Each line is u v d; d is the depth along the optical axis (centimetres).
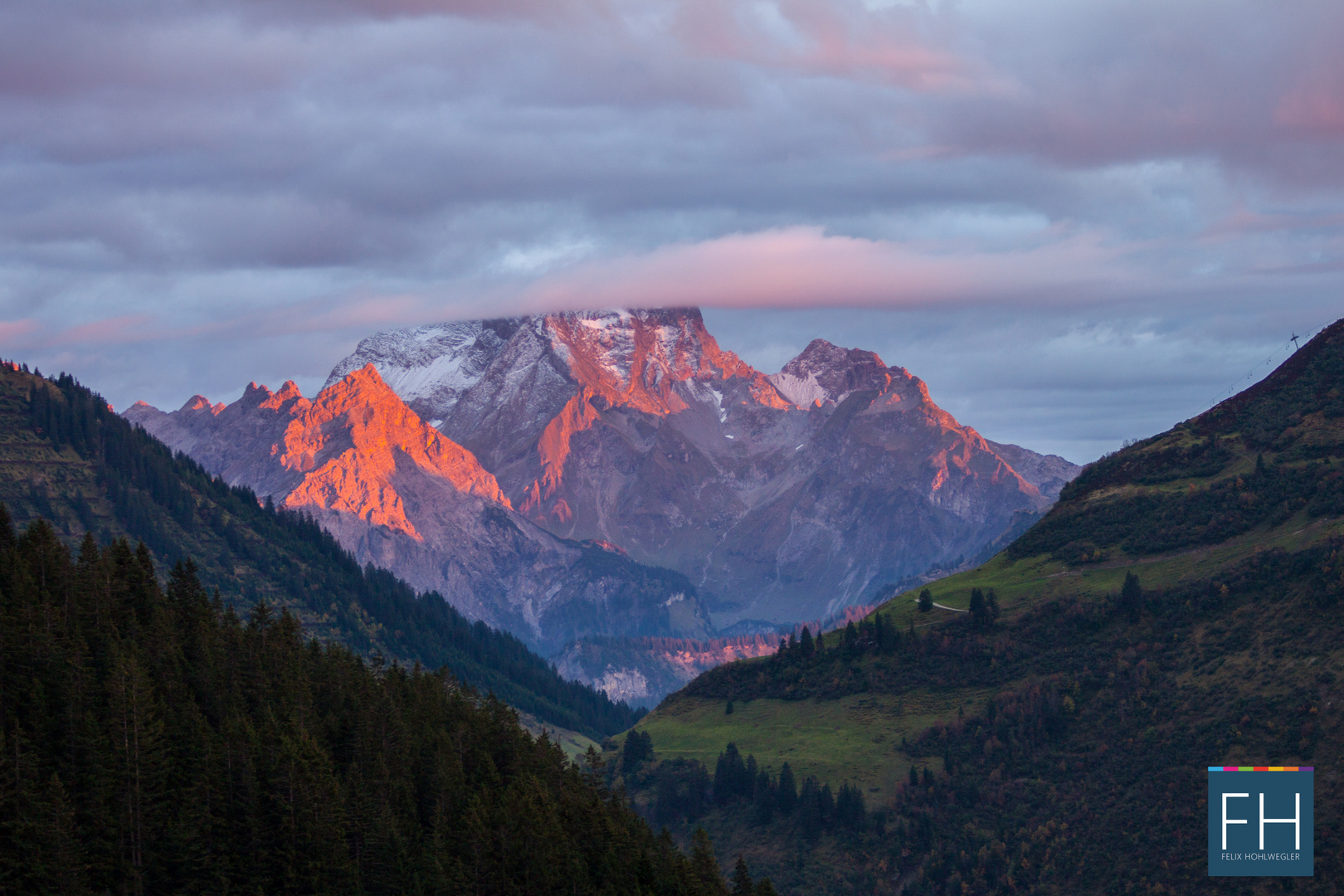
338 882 17988
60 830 15725
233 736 18762
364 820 18838
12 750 16662
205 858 17200
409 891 18275
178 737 18475
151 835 17012
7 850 15612
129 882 16550
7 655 18062
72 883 15588
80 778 16938
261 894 17325
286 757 18375
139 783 17250
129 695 17538
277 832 18025
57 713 17688
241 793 18250
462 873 18762
